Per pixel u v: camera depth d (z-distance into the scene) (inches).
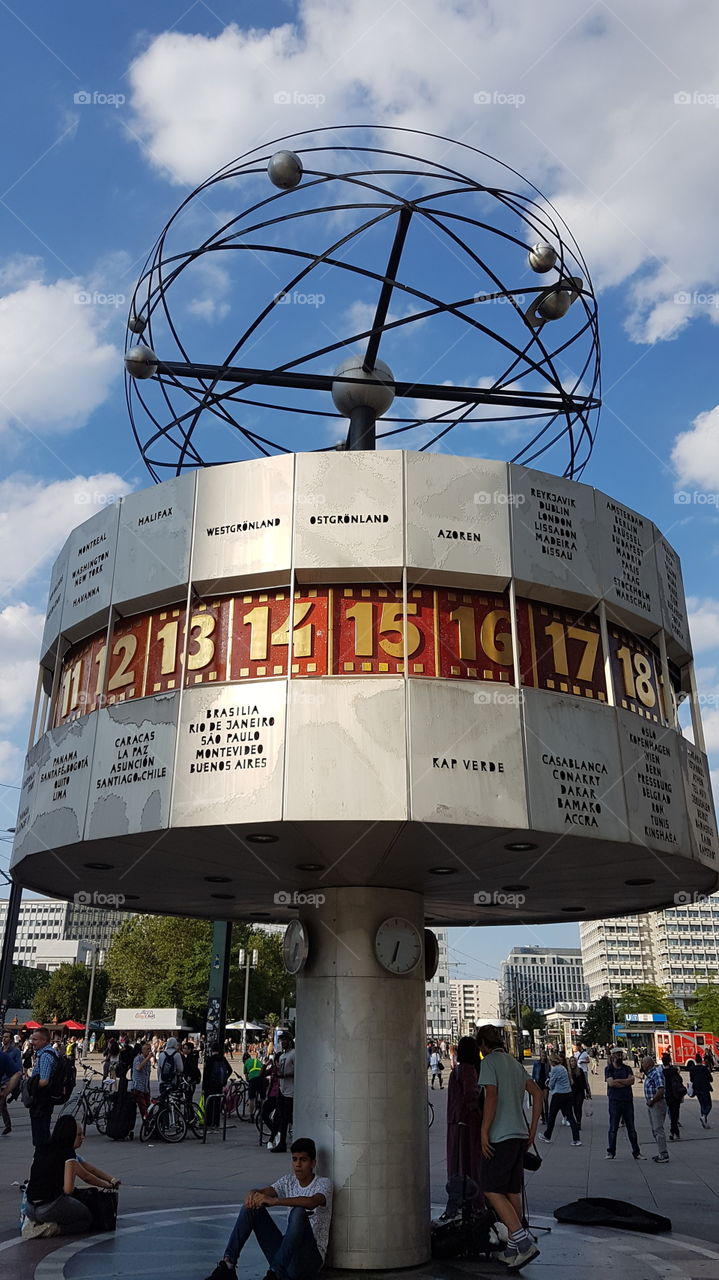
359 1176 350.0
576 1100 856.9
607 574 387.2
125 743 354.3
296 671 343.6
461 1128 382.3
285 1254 309.1
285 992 2792.8
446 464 366.9
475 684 339.6
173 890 470.0
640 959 6683.1
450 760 324.8
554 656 365.7
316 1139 361.1
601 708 361.4
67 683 417.7
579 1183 542.9
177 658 363.6
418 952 392.2
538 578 363.9
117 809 346.0
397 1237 344.8
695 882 430.3
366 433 464.1
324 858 368.5
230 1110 909.8
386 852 357.7
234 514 366.0
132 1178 528.4
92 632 405.1
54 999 3713.1
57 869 418.3
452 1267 344.2
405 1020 380.5
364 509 355.9
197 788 328.2
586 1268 335.9
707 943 6348.4
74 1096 1095.6
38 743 411.2
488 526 363.3
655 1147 730.2
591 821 337.7
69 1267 323.9
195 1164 586.2
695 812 395.2
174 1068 744.3
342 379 446.6
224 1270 297.1
